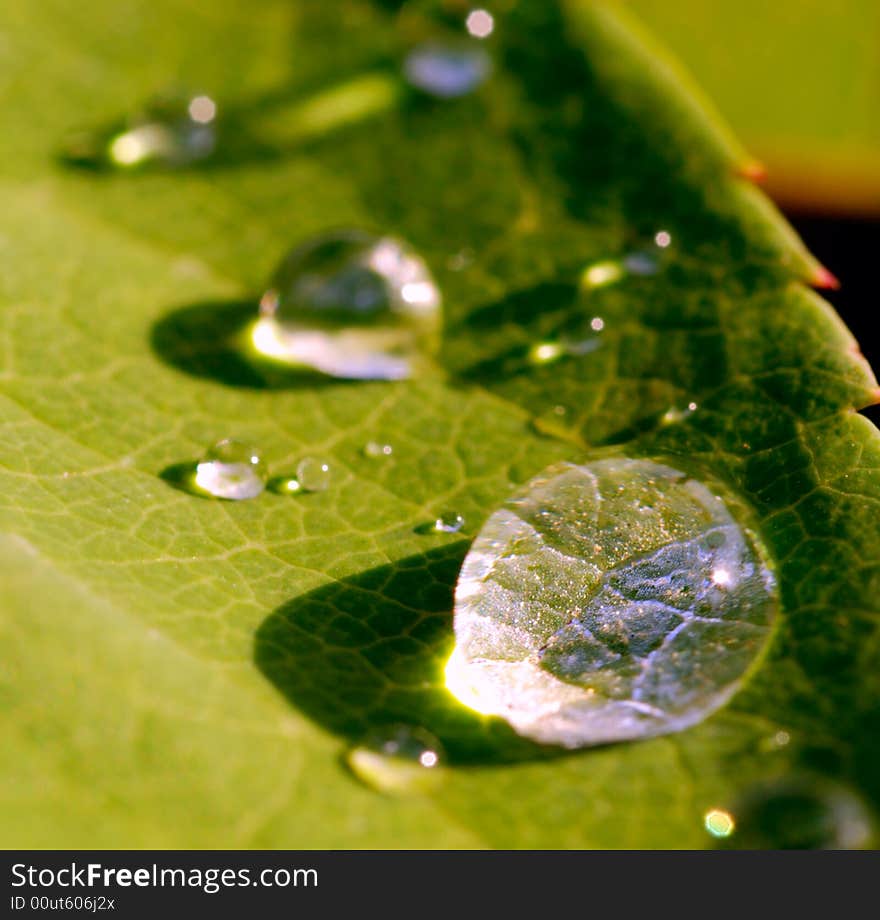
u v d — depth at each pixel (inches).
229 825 2.9
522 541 3.1
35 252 3.3
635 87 3.3
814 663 3.0
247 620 3.0
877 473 3.1
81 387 3.2
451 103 3.4
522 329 3.2
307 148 3.4
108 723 2.9
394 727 3.0
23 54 3.4
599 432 3.2
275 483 3.1
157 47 3.5
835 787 2.9
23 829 2.9
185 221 3.4
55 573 3.0
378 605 3.0
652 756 3.0
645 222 3.3
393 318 3.2
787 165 3.7
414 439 3.2
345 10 3.5
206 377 3.2
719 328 3.2
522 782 2.9
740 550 3.0
